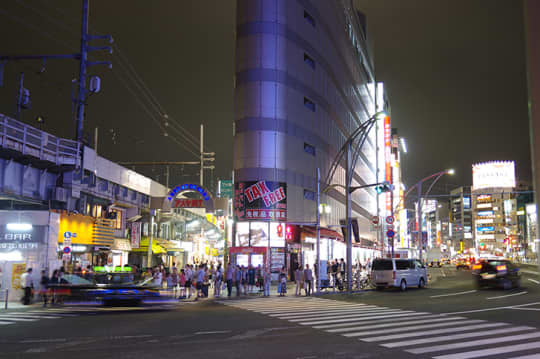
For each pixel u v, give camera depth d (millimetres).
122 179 34906
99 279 20828
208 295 27891
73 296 20375
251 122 40188
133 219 39344
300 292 28859
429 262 104250
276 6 42156
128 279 21141
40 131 23641
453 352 9539
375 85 90875
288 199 40031
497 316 16109
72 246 29672
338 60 55719
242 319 15516
